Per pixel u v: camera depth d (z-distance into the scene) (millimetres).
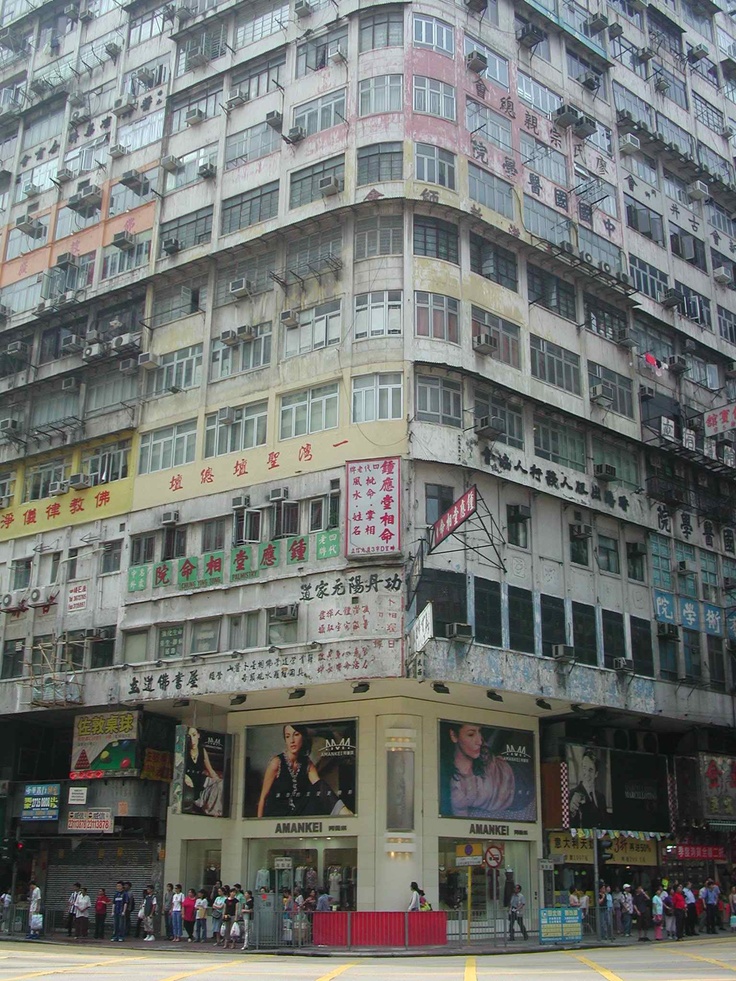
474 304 29562
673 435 34875
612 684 29203
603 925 26469
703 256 41125
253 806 27891
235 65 34688
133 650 30344
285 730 28016
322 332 29266
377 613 25266
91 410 34594
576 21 37562
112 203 37125
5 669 33594
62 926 31000
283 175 31906
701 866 33906
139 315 34688
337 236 29969
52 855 32344
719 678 34844
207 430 30953
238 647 27812
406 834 25312
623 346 34906
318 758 27109
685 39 44281
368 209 29344
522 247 31625
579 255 33406
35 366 36969
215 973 16109
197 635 28969
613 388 34062
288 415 29172
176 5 38188
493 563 27469
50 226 38906
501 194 31625
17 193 40781
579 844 29984
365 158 30016
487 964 18375
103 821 29562
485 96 32219
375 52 31062
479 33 32781
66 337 36625
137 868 30344
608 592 31375
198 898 26750
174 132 36062
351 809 26062
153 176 36031
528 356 30891
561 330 32594
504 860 27938
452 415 27875
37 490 35250
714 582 36062
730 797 32719
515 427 29625
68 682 30281
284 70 33375
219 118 34750
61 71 41406
